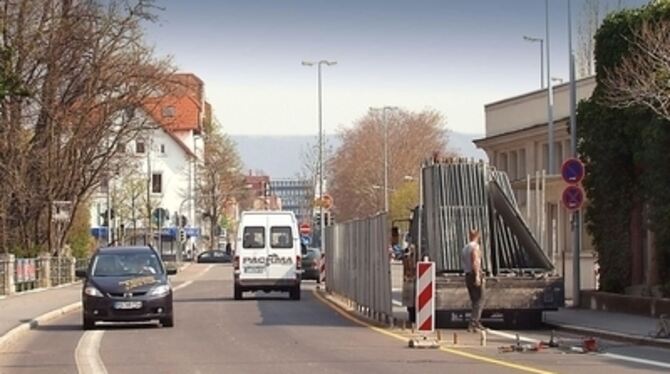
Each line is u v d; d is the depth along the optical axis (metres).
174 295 47.59
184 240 108.50
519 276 26.20
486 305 25.91
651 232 29.56
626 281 31.36
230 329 27.28
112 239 80.81
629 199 31.27
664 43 28.17
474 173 27.45
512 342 22.77
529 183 36.12
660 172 28.20
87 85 57.09
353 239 35.72
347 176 99.06
